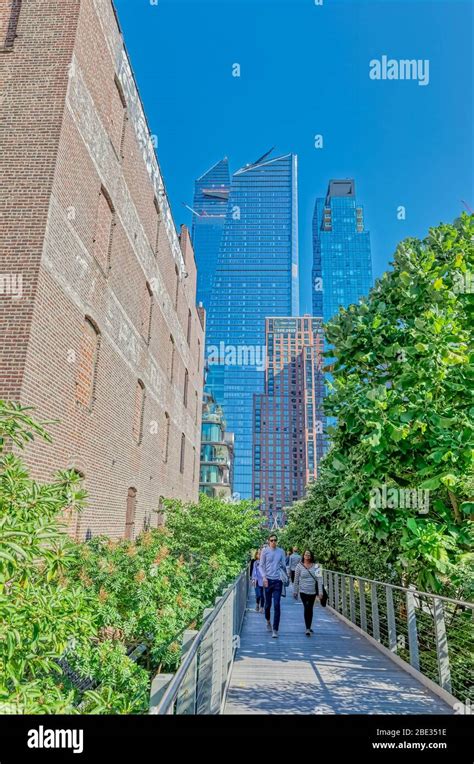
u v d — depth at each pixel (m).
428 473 7.30
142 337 17.94
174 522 15.92
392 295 9.28
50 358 9.91
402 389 7.57
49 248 9.84
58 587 3.11
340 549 16.03
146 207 18.41
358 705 6.30
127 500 16.27
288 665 8.51
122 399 15.29
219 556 12.53
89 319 12.34
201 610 9.09
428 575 7.99
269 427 176.62
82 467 11.77
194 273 32.41
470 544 7.42
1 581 2.37
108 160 13.58
